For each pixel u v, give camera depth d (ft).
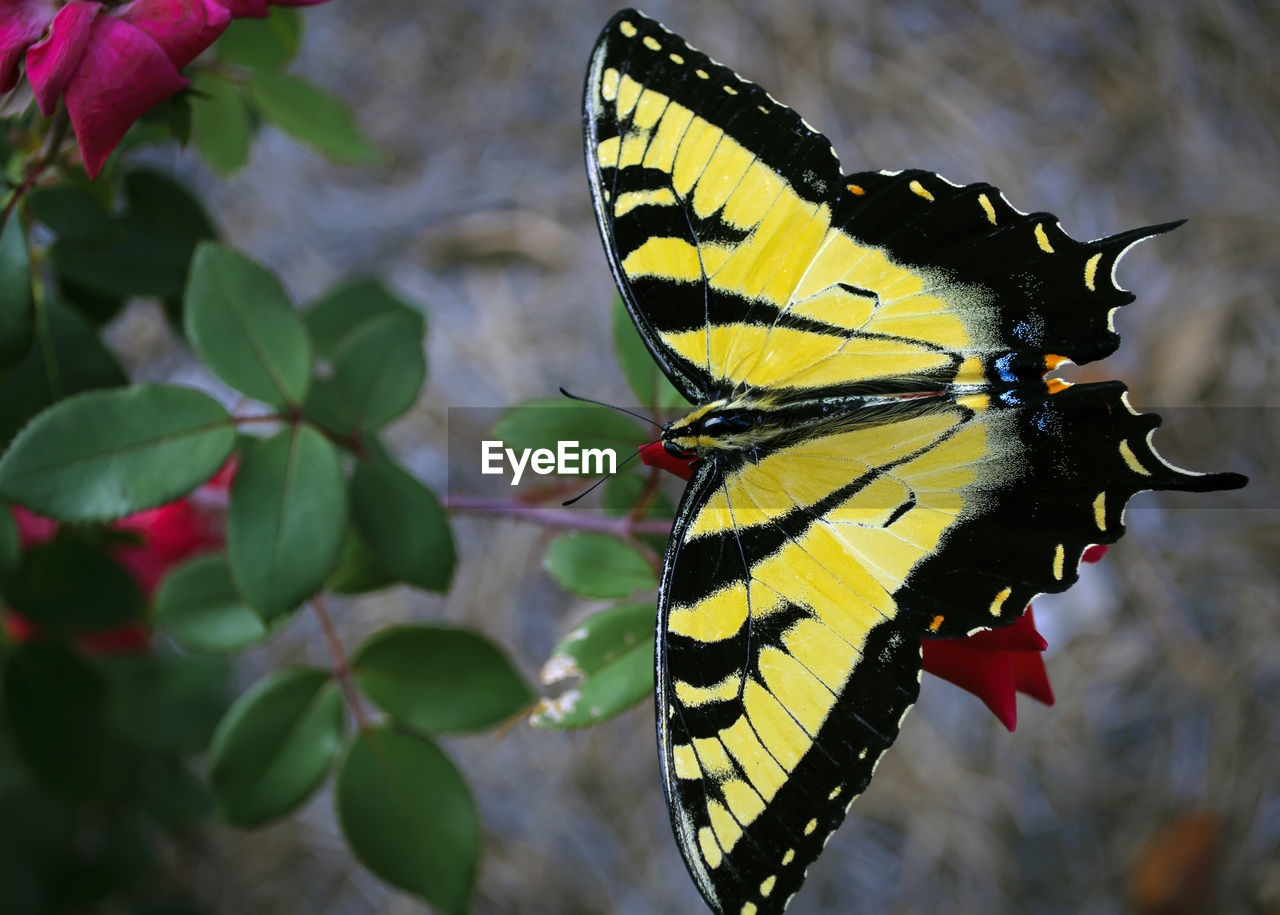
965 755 2.03
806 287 1.26
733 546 1.24
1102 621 2.10
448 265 2.32
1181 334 2.20
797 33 2.39
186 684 1.60
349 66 2.38
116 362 1.31
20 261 1.22
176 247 1.35
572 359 2.25
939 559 1.22
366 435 1.28
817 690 1.22
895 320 1.25
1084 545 1.21
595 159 1.23
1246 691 2.04
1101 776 2.02
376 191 2.34
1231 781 1.99
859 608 1.22
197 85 1.37
